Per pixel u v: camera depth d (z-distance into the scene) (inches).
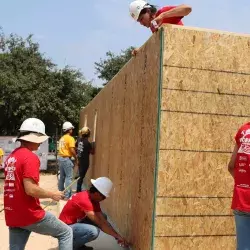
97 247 218.7
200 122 167.6
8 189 155.9
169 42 164.4
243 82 172.7
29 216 155.0
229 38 171.2
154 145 166.2
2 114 711.1
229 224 169.6
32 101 698.2
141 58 201.3
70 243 169.2
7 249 225.0
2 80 686.5
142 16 184.7
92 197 202.4
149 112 178.5
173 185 164.2
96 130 420.5
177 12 169.6
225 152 170.4
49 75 745.0
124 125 244.7
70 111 749.9
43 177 642.2
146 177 177.6
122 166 244.1
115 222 258.8
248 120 173.0
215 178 168.9
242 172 138.3
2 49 781.3
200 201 167.0
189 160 166.2
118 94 275.4
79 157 404.5
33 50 788.6
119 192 250.8
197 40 167.3
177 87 165.2
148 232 168.4
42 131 164.6
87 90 806.5
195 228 165.9
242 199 136.6
